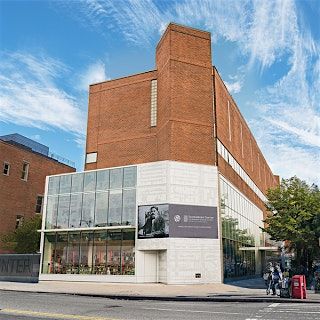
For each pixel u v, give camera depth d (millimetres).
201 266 30016
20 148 47812
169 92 33938
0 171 44219
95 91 42125
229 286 27359
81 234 33875
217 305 15555
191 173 32062
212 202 32125
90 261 32719
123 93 40125
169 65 34656
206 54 36594
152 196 31391
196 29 36844
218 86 38000
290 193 34625
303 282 18203
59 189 36031
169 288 25344
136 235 31094
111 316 11469
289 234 32625
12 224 45000
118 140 38844
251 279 38250
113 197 33188
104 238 32750
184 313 12383
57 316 11242
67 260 33781
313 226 31938
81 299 17953
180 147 32844
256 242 49688
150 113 37656
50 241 35125
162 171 31562
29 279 29969
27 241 40094
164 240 29781
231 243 35219
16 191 46250
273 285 19938
